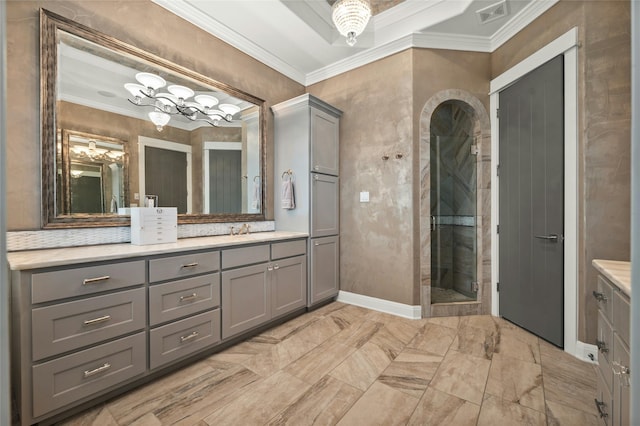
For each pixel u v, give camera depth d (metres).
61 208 1.80
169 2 2.28
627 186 1.89
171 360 1.82
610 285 1.25
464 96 2.83
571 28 2.06
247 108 2.90
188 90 2.44
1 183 0.49
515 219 2.57
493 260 2.83
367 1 2.13
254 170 2.96
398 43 2.82
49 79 1.75
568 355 2.06
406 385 1.72
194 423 1.43
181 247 1.86
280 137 3.12
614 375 1.17
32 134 1.70
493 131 2.83
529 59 2.38
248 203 2.90
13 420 1.39
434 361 1.99
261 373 1.85
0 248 0.50
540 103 2.30
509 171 2.64
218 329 2.08
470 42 2.82
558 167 2.16
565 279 2.12
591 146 1.96
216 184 2.64
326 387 1.71
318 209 2.98
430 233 2.90
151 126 2.22
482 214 2.85
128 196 2.09
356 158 3.16
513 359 2.01
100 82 1.96
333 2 2.65
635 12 0.48
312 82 3.52
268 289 2.46
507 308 2.68
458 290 3.15
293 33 2.75
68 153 1.82
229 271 2.16
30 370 1.32
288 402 1.58
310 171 2.89
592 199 1.96
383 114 2.96
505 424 1.42
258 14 2.49
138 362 1.67
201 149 2.53
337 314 2.87
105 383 1.54
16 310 1.33
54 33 1.76
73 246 1.83
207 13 2.47
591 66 1.96
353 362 1.98
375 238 3.01
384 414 1.49
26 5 1.68
